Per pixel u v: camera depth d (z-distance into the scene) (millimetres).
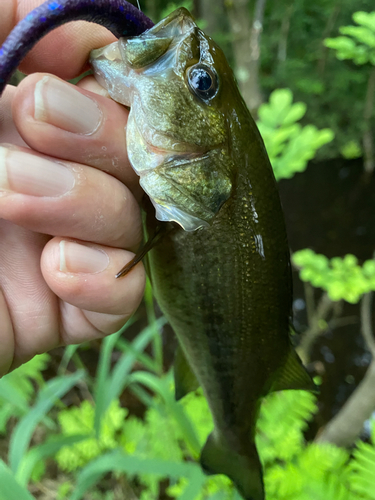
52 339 107
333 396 336
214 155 86
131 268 86
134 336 407
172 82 80
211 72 83
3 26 86
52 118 72
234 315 103
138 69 79
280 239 102
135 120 79
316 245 516
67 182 76
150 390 337
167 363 369
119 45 78
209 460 130
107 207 80
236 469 127
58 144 74
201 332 105
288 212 583
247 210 94
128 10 74
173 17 80
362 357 366
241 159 90
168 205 84
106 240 83
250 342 109
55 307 104
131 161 80
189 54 80
